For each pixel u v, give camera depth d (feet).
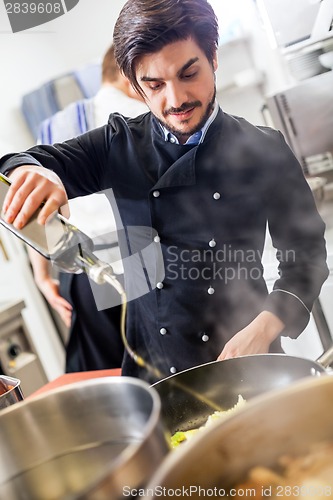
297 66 7.44
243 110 9.49
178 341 5.21
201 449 1.52
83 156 5.33
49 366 12.34
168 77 4.19
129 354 5.22
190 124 4.48
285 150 5.24
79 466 2.09
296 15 6.97
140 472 1.51
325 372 2.51
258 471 1.61
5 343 8.64
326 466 1.65
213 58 4.46
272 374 2.93
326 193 7.75
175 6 3.99
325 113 7.42
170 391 3.08
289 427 1.66
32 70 10.95
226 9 8.96
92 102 10.27
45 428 2.14
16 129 11.42
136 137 5.30
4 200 3.46
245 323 5.13
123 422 2.06
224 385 3.05
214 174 5.00
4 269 11.83
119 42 4.26
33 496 2.09
